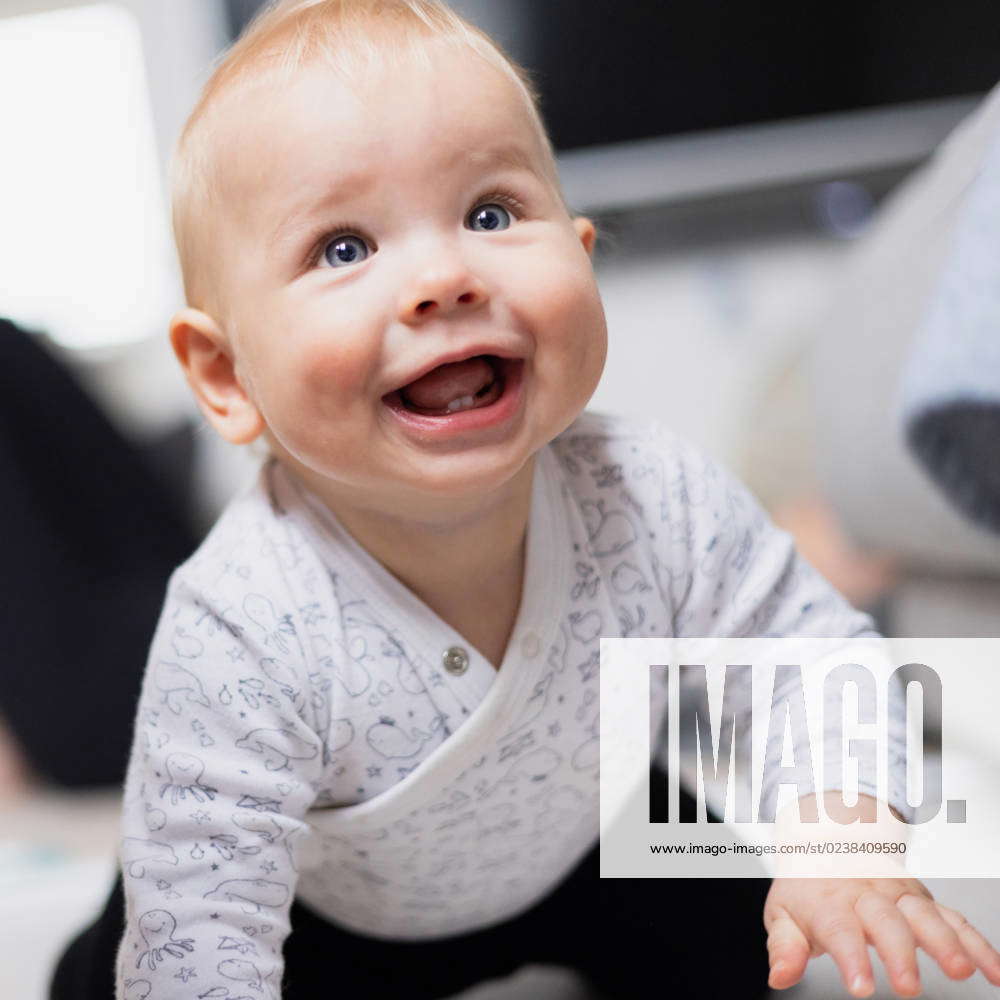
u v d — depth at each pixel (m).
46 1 2.03
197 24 1.96
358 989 0.77
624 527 0.70
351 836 0.68
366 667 0.64
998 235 0.84
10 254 2.09
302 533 0.66
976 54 1.84
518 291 0.57
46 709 1.24
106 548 1.23
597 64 1.87
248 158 0.60
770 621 0.74
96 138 2.07
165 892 0.60
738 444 1.77
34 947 0.91
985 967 0.56
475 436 0.57
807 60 1.87
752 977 0.72
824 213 2.00
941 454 0.89
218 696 0.62
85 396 1.22
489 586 0.66
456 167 0.58
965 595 1.09
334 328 0.57
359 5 0.64
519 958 0.81
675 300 1.97
